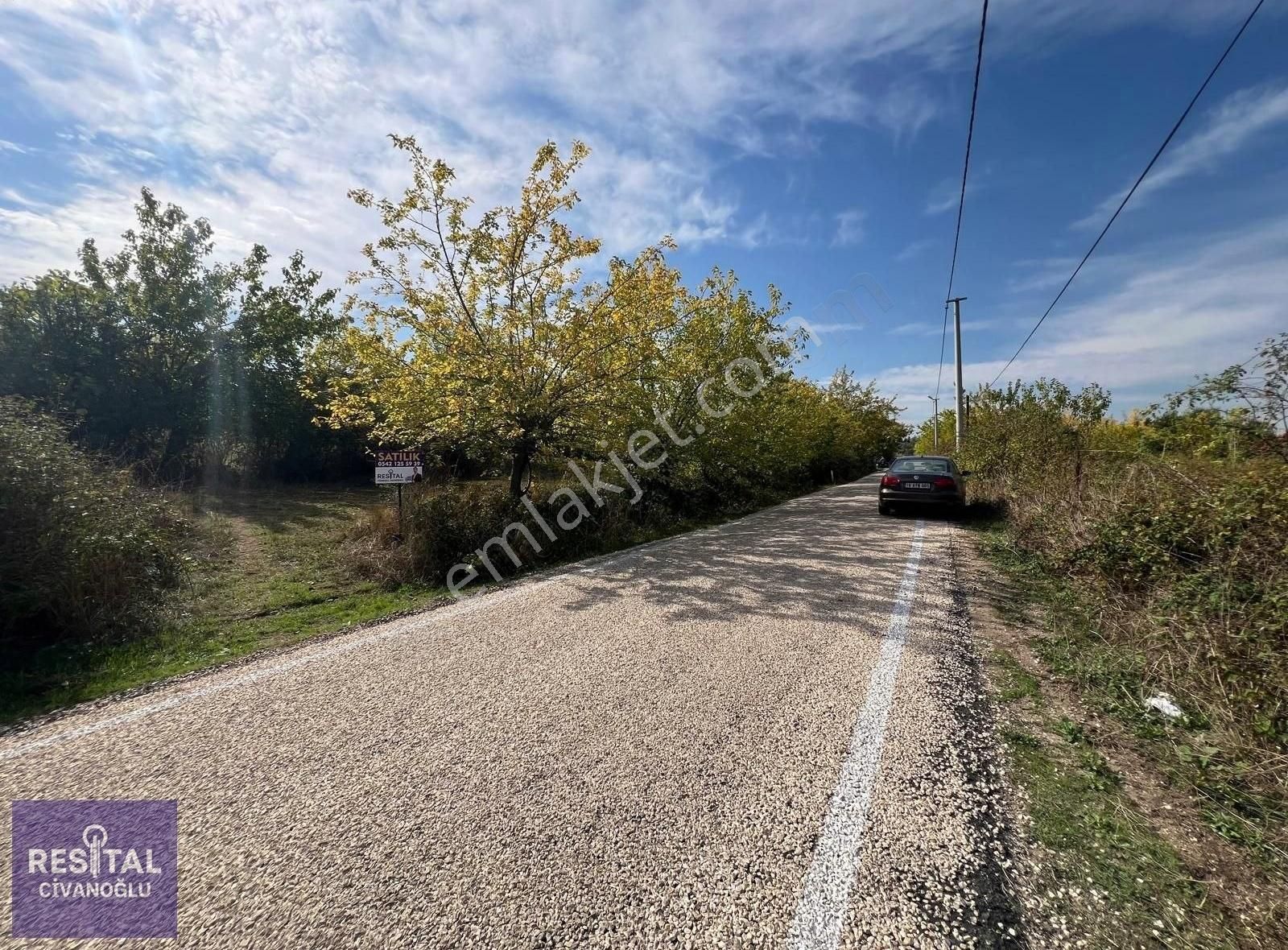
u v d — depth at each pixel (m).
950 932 1.67
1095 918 1.75
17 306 13.10
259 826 2.15
